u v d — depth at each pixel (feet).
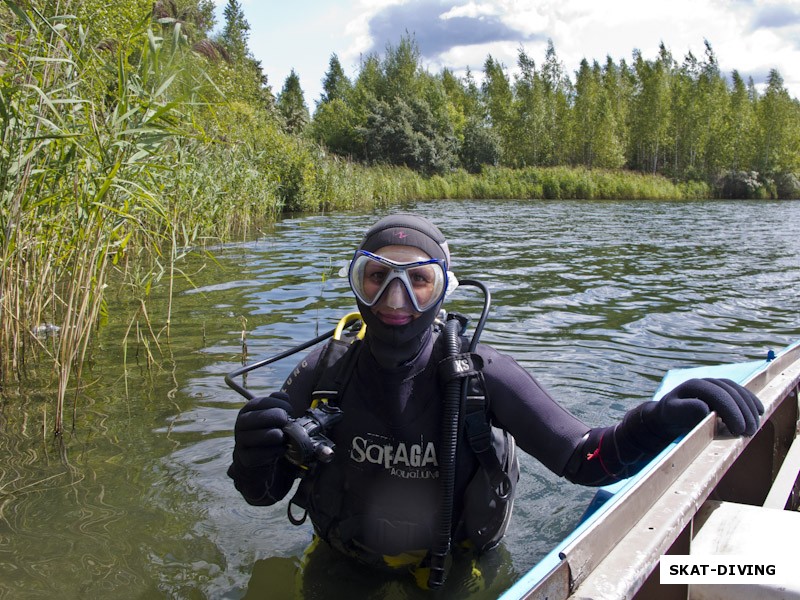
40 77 11.57
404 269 5.48
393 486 5.98
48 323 14.99
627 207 76.79
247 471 5.56
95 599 6.03
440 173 128.88
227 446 9.37
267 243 31.78
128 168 12.49
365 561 6.33
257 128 53.83
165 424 10.12
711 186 131.44
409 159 128.16
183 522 7.43
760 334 15.94
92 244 12.37
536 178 103.65
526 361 13.43
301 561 6.70
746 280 23.66
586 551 3.53
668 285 22.47
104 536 7.11
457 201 85.76
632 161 164.66
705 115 149.59
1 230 11.71
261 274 22.97
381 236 5.78
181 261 25.25
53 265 13.67
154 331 15.34
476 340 6.07
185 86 12.73
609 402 11.16
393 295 5.40
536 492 8.27
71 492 8.06
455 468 5.76
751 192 131.34
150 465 8.80
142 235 20.57
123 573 6.44
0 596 6.02
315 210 56.80
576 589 3.43
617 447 5.47
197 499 7.94
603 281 23.09
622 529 3.93
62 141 12.42
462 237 38.06
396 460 5.91
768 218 59.47
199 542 7.04
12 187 11.64
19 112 11.24
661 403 5.40
